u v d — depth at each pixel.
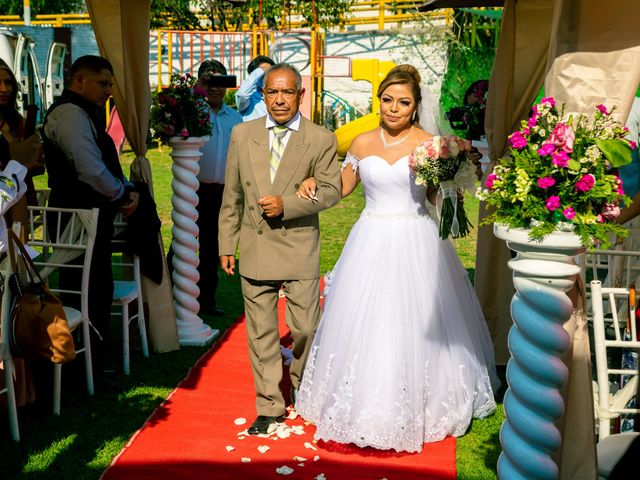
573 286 2.93
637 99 5.39
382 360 3.87
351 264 4.18
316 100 18.08
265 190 3.99
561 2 2.74
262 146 4.03
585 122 2.67
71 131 4.46
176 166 5.59
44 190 5.54
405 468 3.69
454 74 15.11
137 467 3.65
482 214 5.21
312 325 4.11
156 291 5.40
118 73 5.16
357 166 4.30
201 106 5.66
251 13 19.55
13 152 4.78
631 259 4.46
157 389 4.73
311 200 3.92
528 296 2.63
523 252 2.67
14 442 3.89
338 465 3.72
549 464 2.73
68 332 3.70
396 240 4.12
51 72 17.17
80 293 4.44
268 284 4.06
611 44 2.70
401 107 4.10
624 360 3.79
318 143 4.03
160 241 5.34
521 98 5.05
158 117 5.58
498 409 4.50
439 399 4.02
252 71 8.05
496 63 4.93
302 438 4.02
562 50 2.77
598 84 2.73
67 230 4.50
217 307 6.68
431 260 4.16
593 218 2.55
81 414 4.30
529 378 2.70
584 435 2.95
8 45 14.91
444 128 4.56
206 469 3.65
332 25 20.03
